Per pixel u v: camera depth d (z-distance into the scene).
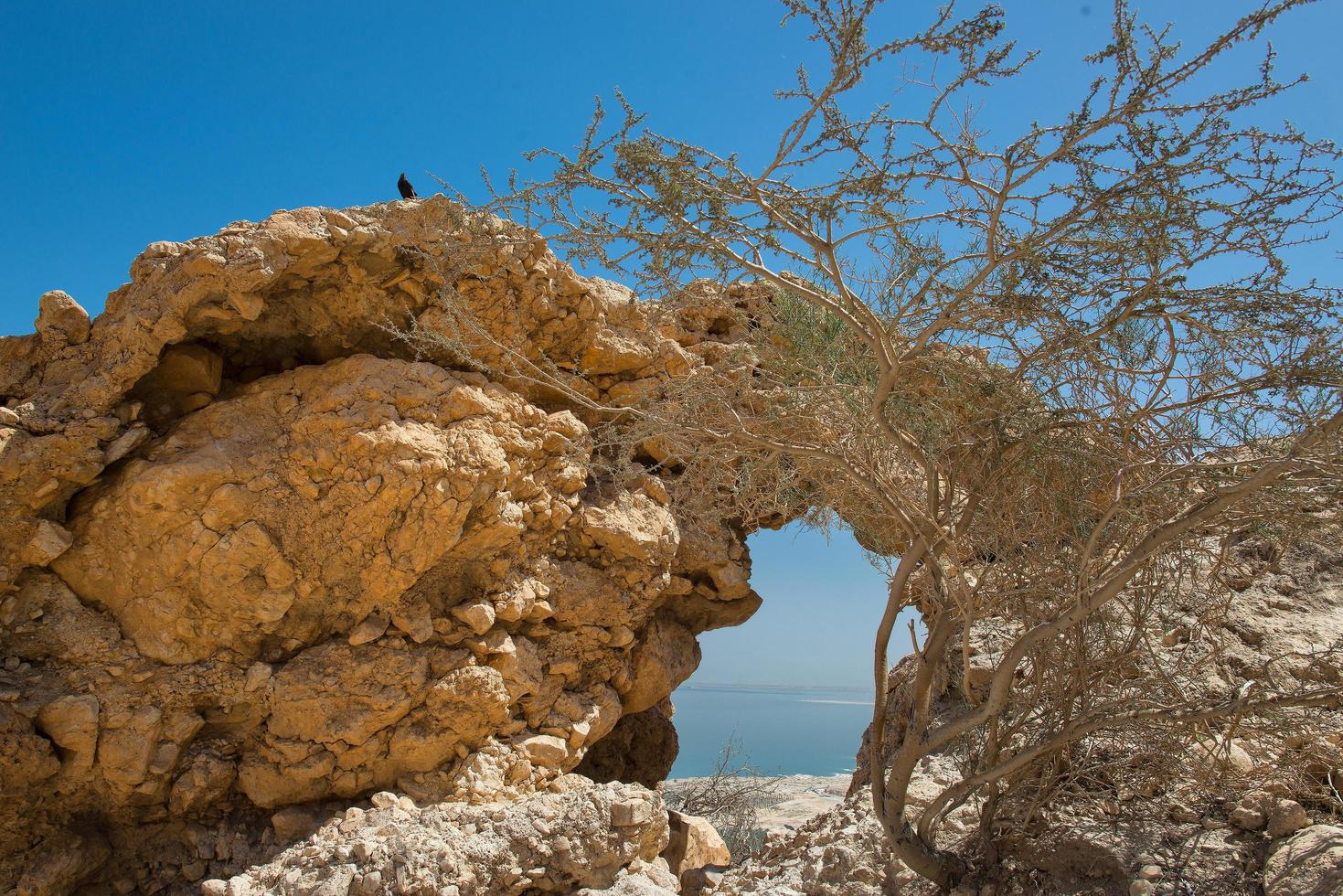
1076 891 4.75
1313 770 5.09
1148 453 4.37
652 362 8.96
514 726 7.53
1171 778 5.27
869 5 3.57
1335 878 4.06
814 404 5.31
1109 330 4.10
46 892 6.23
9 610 6.48
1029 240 3.92
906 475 5.57
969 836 5.41
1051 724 5.24
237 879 5.59
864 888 5.41
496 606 7.60
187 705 6.68
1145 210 4.11
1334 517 4.45
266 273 6.84
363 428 6.97
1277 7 3.31
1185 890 4.49
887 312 5.01
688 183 4.06
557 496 8.11
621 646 8.45
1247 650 6.29
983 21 3.52
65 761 6.34
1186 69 3.50
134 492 6.53
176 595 6.63
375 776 7.01
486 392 7.67
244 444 6.97
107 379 6.70
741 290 9.57
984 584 5.24
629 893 5.62
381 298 7.65
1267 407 3.98
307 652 7.01
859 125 3.91
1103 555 4.70
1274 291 3.96
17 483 6.36
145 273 6.93
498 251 7.66
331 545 6.89
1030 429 4.36
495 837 5.97
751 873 6.44
